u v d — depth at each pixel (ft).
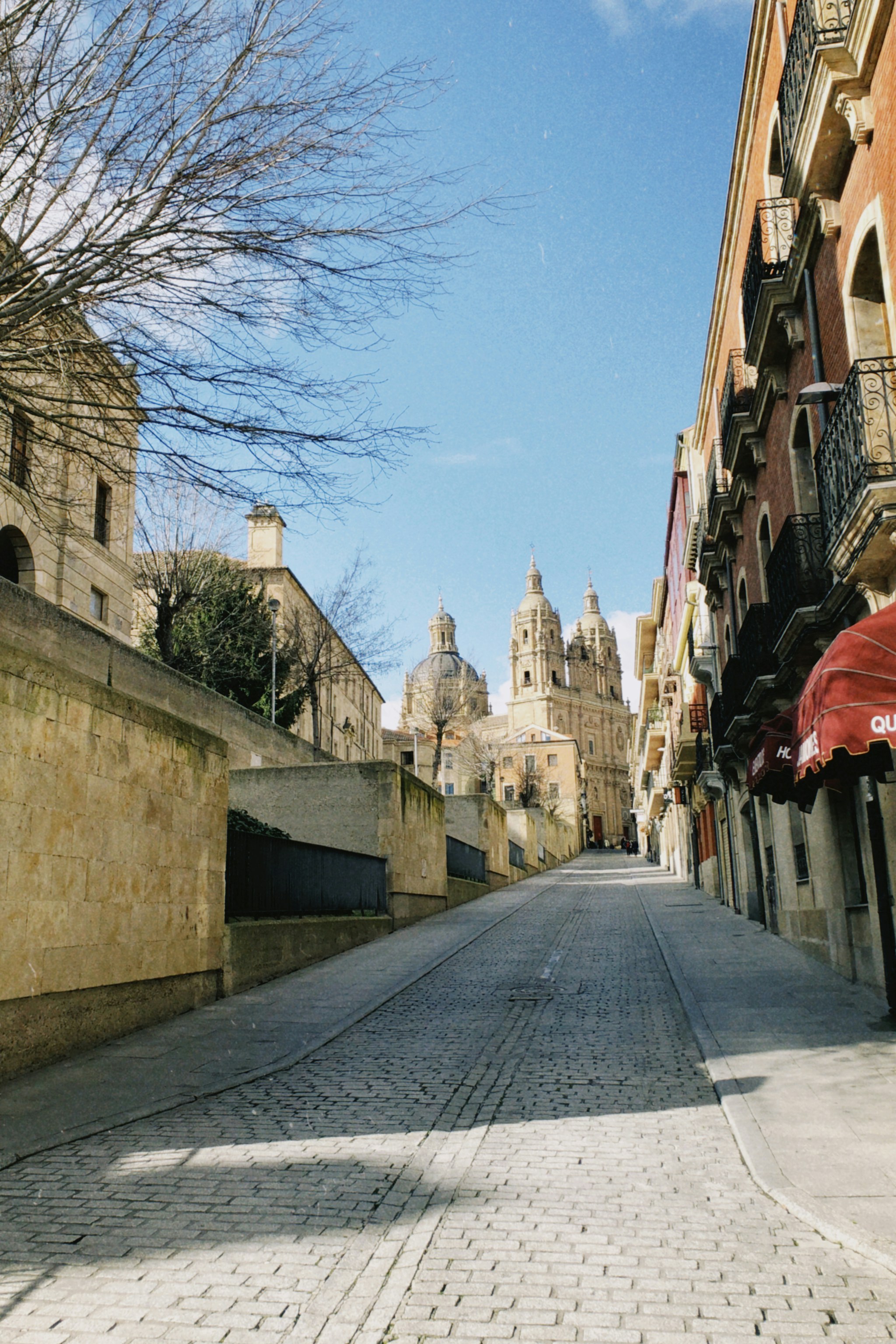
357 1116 24.16
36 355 25.89
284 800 71.31
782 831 54.80
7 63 23.97
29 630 50.01
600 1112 24.20
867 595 31.86
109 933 32.73
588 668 474.08
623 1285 14.43
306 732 150.00
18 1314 13.60
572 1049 31.45
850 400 30.66
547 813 209.46
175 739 38.01
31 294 26.13
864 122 31.73
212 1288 14.43
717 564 71.05
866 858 37.81
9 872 27.50
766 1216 17.13
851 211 34.30
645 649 170.50
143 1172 19.88
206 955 39.99
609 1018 36.27
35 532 77.97
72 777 30.86
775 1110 23.22
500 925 72.90
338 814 70.13
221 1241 16.17
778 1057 28.55
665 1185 18.85
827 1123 22.08
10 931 27.43
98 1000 32.01
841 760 30.99
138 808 34.99
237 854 45.85
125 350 25.52
